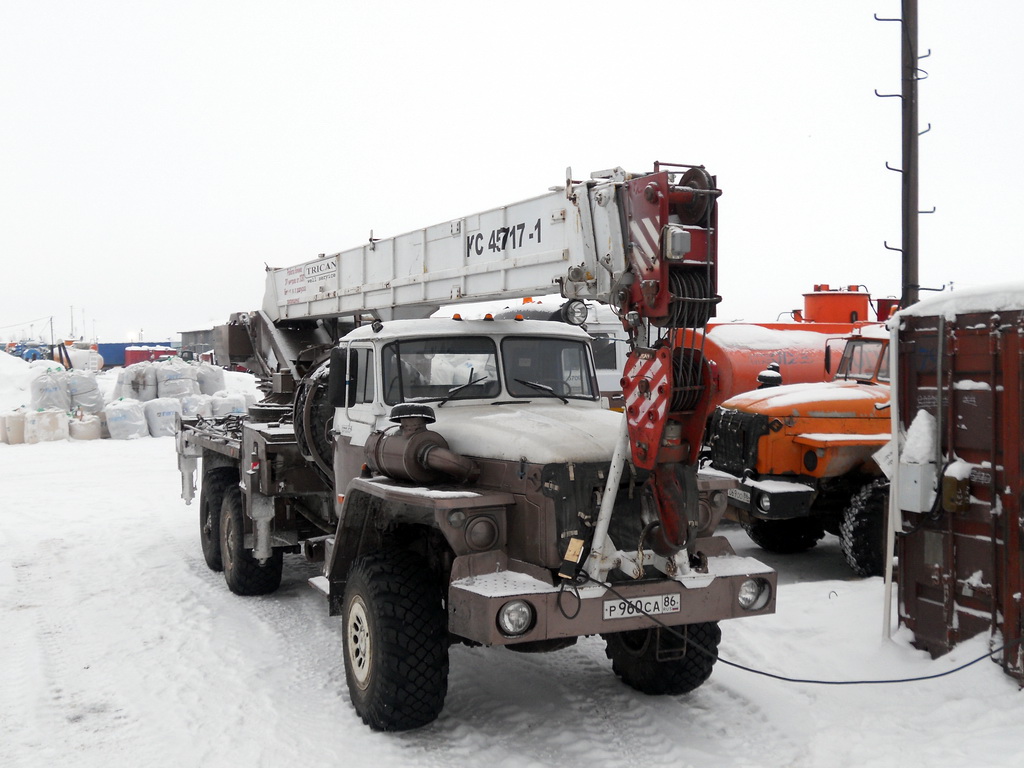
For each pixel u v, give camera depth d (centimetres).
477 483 466
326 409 656
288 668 559
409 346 545
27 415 1997
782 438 785
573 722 468
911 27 905
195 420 973
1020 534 453
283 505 713
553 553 420
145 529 1056
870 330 888
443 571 477
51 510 1192
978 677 463
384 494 453
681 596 433
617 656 525
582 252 475
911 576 522
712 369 423
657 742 442
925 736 431
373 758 423
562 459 427
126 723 473
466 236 603
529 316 1076
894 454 519
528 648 450
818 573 794
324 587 536
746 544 944
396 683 436
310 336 986
